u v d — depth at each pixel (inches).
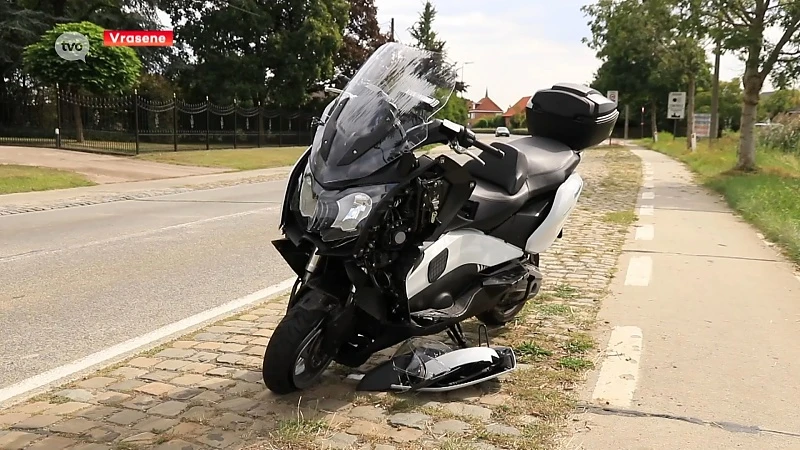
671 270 295.9
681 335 212.5
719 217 443.5
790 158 845.8
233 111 1278.3
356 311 159.0
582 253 331.3
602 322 225.1
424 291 163.5
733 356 195.3
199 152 1074.1
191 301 257.8
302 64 1595.7
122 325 228.7
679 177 731.4
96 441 144.3
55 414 158.1
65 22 1363.2
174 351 200.1
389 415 155.6
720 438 147.6
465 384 166.2
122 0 1469.0
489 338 207.5
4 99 1123.3
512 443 142.9
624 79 1793.8
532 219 196.7
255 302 255.4
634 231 391.2
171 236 394.9
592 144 236.7
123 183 713.0
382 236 152.4
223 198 591.2
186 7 1616.6
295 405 160.7
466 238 173.9
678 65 1205.7
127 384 175.5
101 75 1029.8
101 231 413.4
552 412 157.6
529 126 243.9
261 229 419.5
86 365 192.1
